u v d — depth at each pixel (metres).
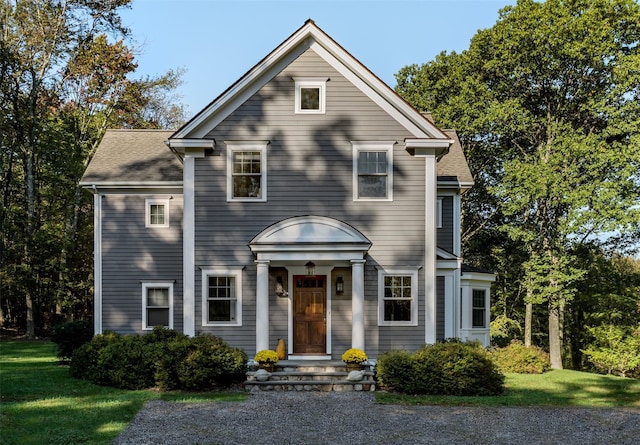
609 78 26.20
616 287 28.81
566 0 27.06
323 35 17.47
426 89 36.41
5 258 30.70
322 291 17.97
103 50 34.19
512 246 35.47
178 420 11.95
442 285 19.58
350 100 17.75
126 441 10.32
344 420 12.24
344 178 17.67
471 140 33.59
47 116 33.31
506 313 36.22
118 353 15.76
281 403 13.81
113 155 22.17
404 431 11.40
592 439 11.02
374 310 17.52
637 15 25.52
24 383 15.55
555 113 28.59
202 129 17.66
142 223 20.39
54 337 20.00
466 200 36.28
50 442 10.12
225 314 17.55
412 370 15.25
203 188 17.64
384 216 17.64
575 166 25.16
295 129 17.69
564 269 25.64
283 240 16.91
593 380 18.73
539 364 20.64
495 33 29.28
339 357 17.69
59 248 30.92
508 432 11.44
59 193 31.83
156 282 20.25
